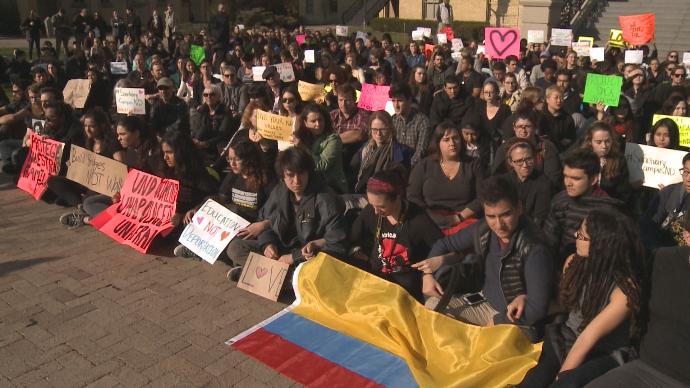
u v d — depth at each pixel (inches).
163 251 267.9
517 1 1314.0
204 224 252.7
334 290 196.1
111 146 318.3
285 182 226.4
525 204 223.3
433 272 188.7
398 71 536.1
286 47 715.4
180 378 175.3
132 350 190.1
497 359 160.2
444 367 167.8
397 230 202.2
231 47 840.3
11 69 762.8
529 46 779.4
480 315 180.1
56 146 335.6
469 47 650.8
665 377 130.3
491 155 286.2
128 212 285.7
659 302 130.4
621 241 137.3
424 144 303.3
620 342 144.8
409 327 177.8
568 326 158.6
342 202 226.2
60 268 250.5
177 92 523.2
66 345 193.0
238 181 259.3
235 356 185.5
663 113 346.9
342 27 959.0
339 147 280.4
